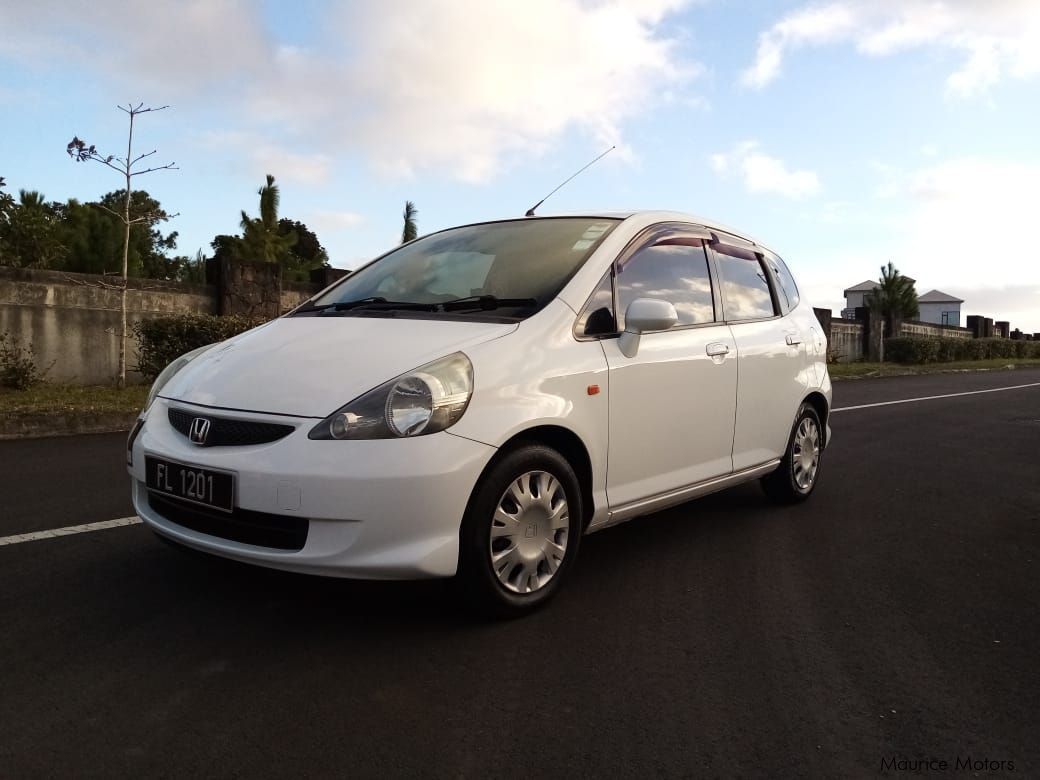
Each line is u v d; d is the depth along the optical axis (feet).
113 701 8.09
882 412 37.11
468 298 11.78
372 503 8.86
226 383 10.07
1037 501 18.28
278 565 9.07
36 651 9.16
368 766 7.09
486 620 10.28
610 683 8.77
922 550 14.16
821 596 11.69
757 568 12.91
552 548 10.61
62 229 76.84
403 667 8.98
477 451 9.39
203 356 11.48
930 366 84.64
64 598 10.74
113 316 35.53
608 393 11.23
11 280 32.50
